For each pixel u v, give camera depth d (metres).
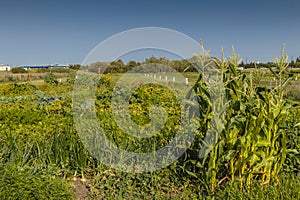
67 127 5.42
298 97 10.24
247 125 3.84
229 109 3.90
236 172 4.18
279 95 3.96
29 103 11.04
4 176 3.20
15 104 10.78
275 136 3.95
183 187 4.07
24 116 7.32
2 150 4.42
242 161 3.90
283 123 4.01
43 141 4.87
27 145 4.64
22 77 25.94
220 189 3.90
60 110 8.81
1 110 7.96
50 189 3.31
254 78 4.13
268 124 3.90
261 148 3.98
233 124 3.76
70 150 4.58
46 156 4.55
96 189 4.02
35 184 3.24
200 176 4.13
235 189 3.82
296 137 4.49
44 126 6.37
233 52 3.83
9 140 4.80
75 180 4.40
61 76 24.28
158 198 3.78
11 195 3.07
